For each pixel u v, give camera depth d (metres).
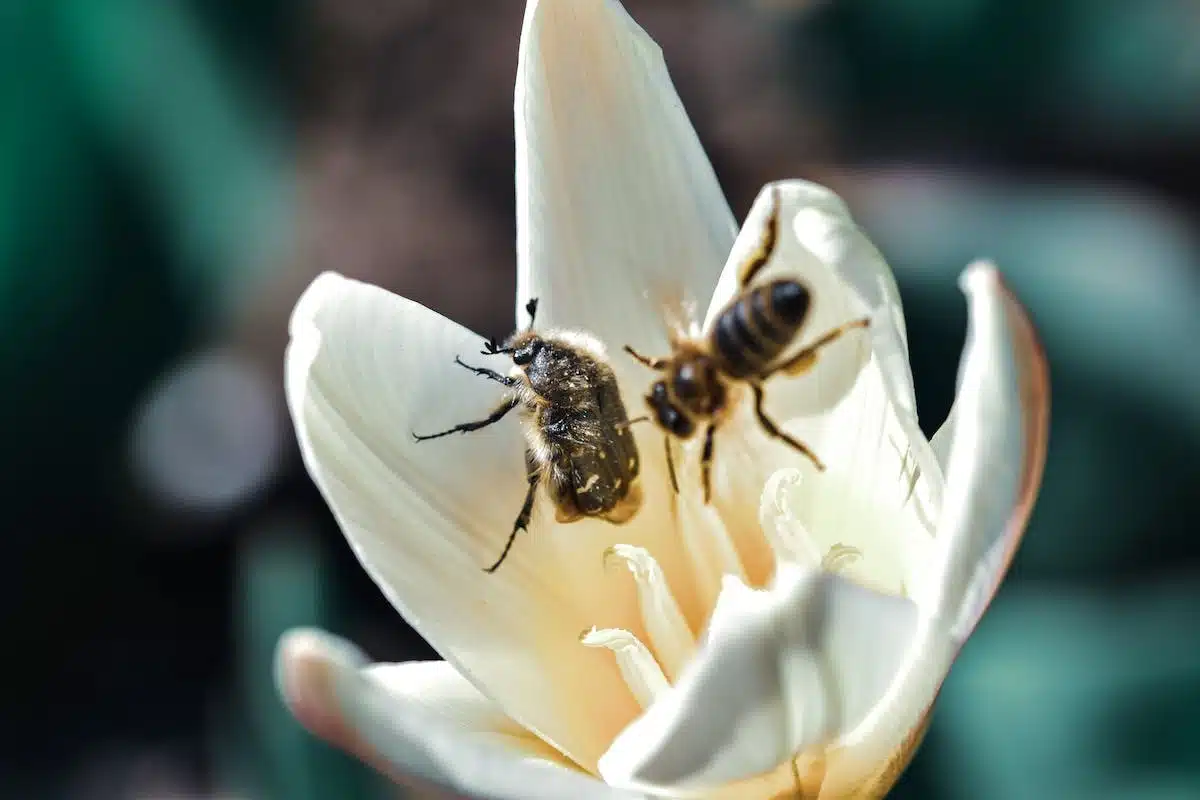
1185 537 0.32
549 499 0.24
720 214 0.24
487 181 0.38
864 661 0.22
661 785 0.22
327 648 0.22
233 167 0.35
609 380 0.24
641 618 0.24
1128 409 0.32
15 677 0.35
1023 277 0.34
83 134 0.33
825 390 0.24
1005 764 0.29
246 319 0.36
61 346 0.34
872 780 0.23
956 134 0.43
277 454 0.35
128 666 0.36
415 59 0.39
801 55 0.42
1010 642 0.30
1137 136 0.43
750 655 0.22
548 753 0.23
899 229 0.36
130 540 0.36
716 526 0.24
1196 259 0.35
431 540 0.23
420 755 0.22
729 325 0.23
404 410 0.24
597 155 0.24
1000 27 0.42
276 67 0.39
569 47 0.24
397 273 0.36
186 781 0.34
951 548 0.22
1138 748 0.29
